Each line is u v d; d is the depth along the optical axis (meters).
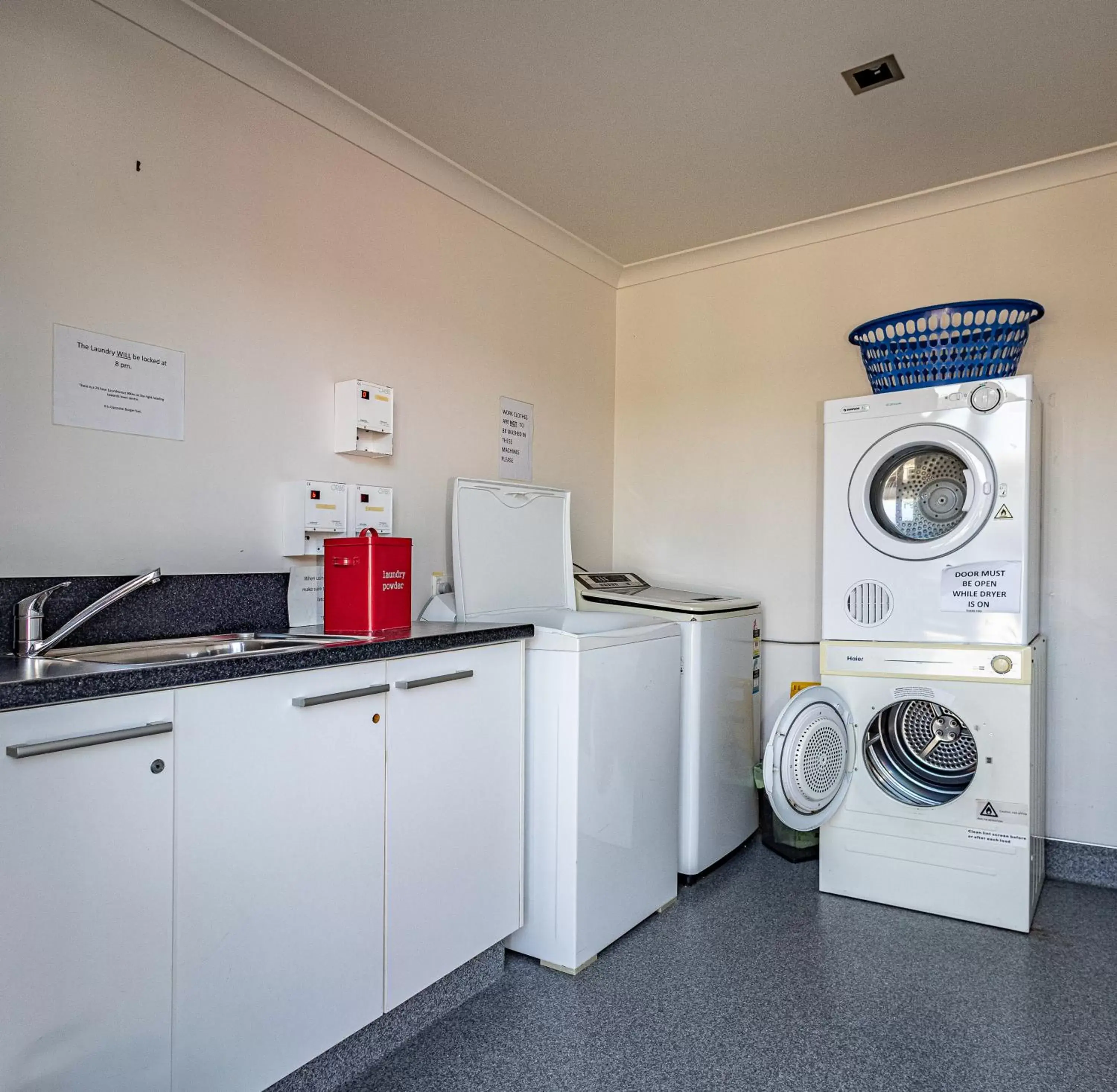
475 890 1.90
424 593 2.56
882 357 2.66
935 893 2.41
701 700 2.63
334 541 2.02
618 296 3.70
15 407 1.59
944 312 2.51
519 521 2.78
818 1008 1.90
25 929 1.09
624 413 3.68
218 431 1.96
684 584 3.49
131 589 1.62
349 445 2.24
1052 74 2.15
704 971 2.07
